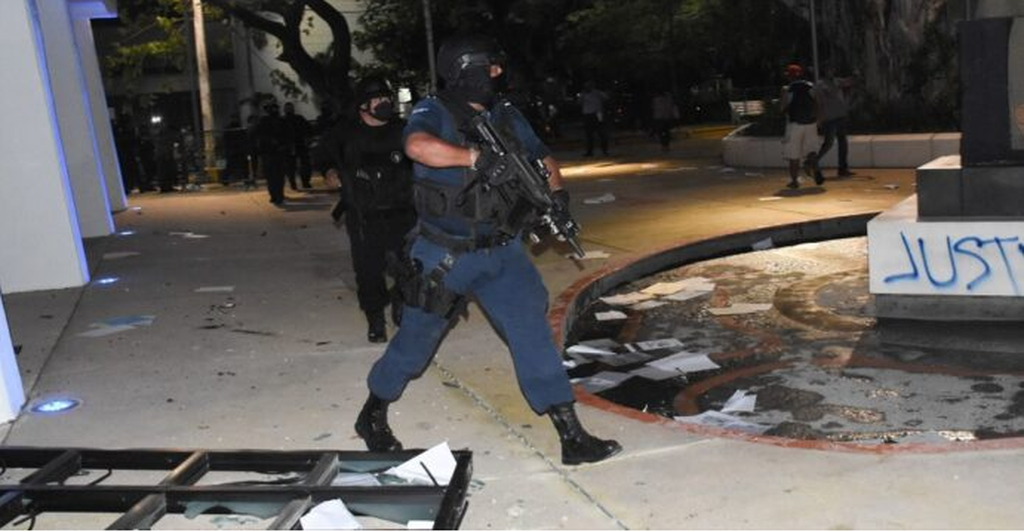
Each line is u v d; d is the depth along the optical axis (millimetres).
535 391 4418
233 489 4043
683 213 12992
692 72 40375
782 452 4527
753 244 11156
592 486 4293
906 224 7465
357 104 6484
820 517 3854
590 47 37219
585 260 9922
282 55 27906
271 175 16969
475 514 4070
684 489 4195
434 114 4137
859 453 4453
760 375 6613
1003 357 6578
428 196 4184
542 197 4125
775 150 18344
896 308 7648
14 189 9133
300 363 6457
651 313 8508
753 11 33062
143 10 32156
